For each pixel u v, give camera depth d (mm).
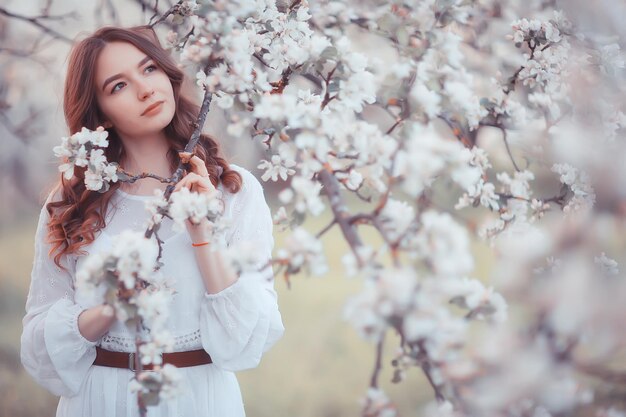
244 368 1842
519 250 1287
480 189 1496
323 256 1153
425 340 1129
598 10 1717
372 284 1051
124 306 1334
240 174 1989
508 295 1265
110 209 1943
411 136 1274
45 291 1974
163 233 1872
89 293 1286
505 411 1194
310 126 1264
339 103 1457
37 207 7172
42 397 4508
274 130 1374
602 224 1361
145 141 1967
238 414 2012
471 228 1263
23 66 3736
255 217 1972
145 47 1850
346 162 1345
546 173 1666
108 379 1881
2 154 5902
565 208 1525
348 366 5004
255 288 1851
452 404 1186
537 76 1703
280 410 4430
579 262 1295
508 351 1195
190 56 1530
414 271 1064
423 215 1081
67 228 1929
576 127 1593
